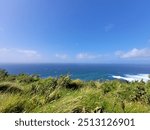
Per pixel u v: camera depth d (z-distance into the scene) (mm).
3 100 5289
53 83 8938
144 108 6141
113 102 5609
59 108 4844
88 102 5234
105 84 10688
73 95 6059
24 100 5320
